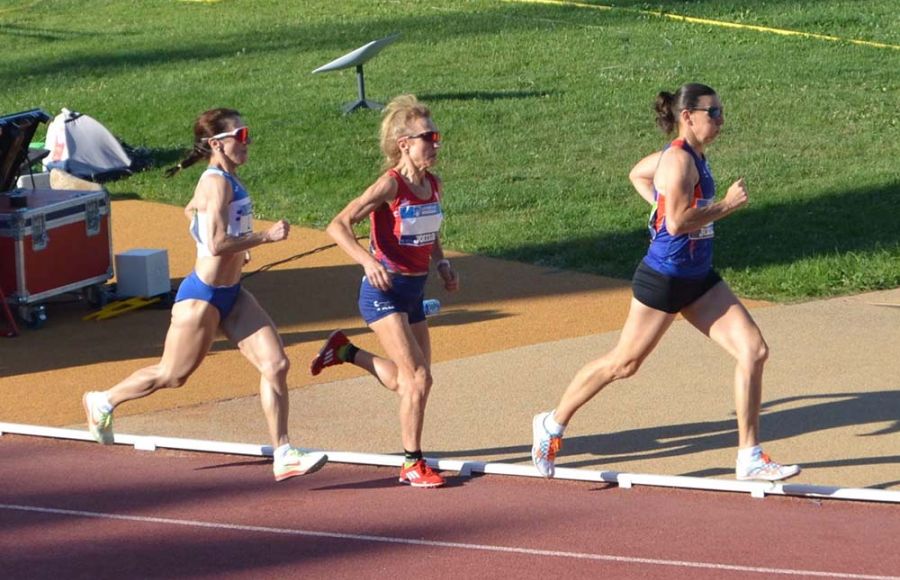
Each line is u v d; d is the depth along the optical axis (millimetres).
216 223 14555
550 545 13539
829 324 21875
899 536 13664
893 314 22375
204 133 14727
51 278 22672
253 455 16359
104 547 13570
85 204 23125
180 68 49562
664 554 13273
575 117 38844
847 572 12773
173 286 25203
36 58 53750
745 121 37625
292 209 31562
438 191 15047
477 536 13812
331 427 17438
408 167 14703
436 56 48594
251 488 15312
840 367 19594
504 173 33469
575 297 23969
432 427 17453
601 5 57094
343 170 34438
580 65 46000
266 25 57312
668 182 14172
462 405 18281
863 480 15383
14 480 15594
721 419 17484
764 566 12945
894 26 50938
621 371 14930
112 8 64125
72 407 18516
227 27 57562
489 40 51000
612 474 15297
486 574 12844
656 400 18297
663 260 14539
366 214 14539
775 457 16203
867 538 13625
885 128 36500
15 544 13656
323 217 30766
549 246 27578
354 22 56594
